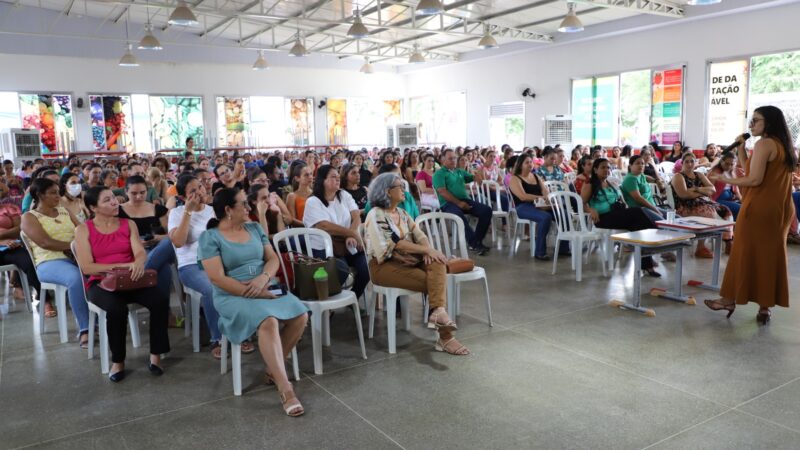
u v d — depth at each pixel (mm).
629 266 5398
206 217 3586
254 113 16875
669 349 3234
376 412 2568
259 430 2430
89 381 2980
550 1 10492
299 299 3027
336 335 3615
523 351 3266
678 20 10445
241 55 16281
